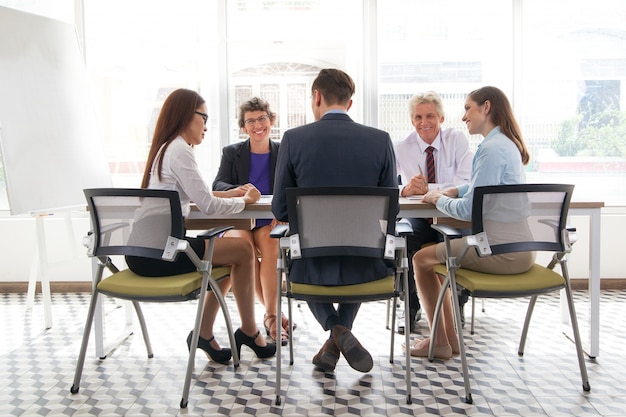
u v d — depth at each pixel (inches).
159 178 94.1
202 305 87.6
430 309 105.7
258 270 125.7
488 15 163.6
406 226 95.2
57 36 135.8
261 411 84.6
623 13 162.1
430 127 132.0
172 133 95.7
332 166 86.0
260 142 132.7
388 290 85.8
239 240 101.8
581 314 135.6
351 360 85.4
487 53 164.4
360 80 166.2
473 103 99.4
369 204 82.4
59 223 163.5
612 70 163.5
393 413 83.3
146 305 150.6
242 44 165.6
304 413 83.7
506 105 98.0
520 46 163.2
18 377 99.4
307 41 165.5
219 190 127.0
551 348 111.6
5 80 118.3
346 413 83.6
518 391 90.6
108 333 125.1
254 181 133.0
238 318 136.5
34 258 142.8
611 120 164.4
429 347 105.7
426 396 89.2
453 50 164.7
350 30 165.3
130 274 93.0
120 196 83.1
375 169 87.0
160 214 84.3
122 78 165.0
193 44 165.0
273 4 164.6
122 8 163.8
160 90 165.9
